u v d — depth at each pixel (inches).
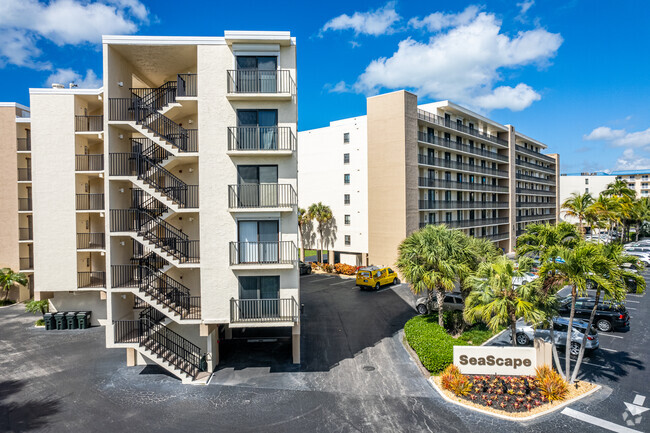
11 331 911.0
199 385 619.8
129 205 720.3
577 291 581.9
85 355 754.2
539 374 587.5
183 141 695.7
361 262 1662.2
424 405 548.7
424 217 1585.9
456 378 584.4
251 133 659.4
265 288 670.5
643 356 711.1
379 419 513.7
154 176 686.5
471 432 481.1
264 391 596.4
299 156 1827.0
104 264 957.2
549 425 493.0
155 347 660.1
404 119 1421.0
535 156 2608.3
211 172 651.5
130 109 676.7
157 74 760.3
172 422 509.7
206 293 652.1
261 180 668.7
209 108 650.8
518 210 2399.1
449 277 764.0
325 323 956.6
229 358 730.8
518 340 786.2
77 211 915.4
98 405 556.1
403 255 839.7
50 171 917.8
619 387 588.4
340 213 1678.2
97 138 956.0
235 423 506.6
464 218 1868.8
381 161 1498.5
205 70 649.6
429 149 1628.9
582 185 3316.9
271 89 658.8
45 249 917.8
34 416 526.6
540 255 653.3
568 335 593.6
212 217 652.7
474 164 1945.1
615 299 542.0
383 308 1098.1
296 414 527.8
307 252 2637.8
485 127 2039.9
